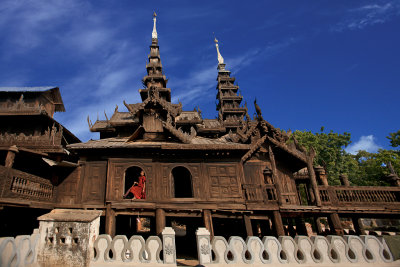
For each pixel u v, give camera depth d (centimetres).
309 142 4125
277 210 1357
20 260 707
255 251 909
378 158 3584
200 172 1428
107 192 1311
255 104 1666
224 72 5038
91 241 841
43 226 831
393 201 1413
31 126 1997
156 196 1337
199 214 1344
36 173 1554
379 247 964
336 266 914
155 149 1391
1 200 939
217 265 864
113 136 2548
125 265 845
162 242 895
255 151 1562
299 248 939
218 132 2842
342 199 1424
